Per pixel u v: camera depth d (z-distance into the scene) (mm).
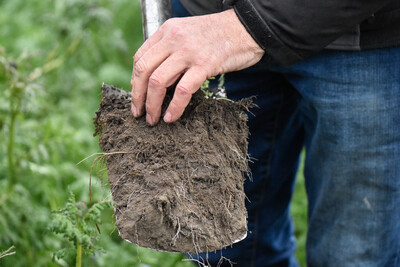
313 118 2277
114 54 4336
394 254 2297
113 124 1805
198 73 1678
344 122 2109
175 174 1627
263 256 2738
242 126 1817
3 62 2676
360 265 2285
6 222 2561
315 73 2100
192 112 1765
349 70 2053
